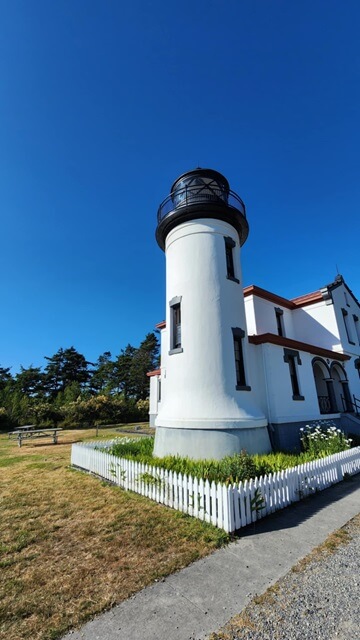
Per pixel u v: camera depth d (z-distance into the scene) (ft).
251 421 32.78
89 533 18.37
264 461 27.17
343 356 58.85
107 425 97.91
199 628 10.57
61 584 13.37
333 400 53.67
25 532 18.74
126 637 10.28
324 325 62.23
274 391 40.63
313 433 39.70
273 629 10.41
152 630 10.55
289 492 22.84
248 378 37.37
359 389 63.31
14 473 34.73
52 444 59.77
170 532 18.12
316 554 15.21
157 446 34.58
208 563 14.71
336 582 12.84
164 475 23.43
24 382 163.53
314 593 12.21
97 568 14.57
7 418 98.63
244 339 38.52
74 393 132.46
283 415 40.70
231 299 38.22
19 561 15.42
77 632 10.59
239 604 11.73
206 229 39.75
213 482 19.42
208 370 34.27
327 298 62.18
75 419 95.81
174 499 22.13
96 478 31.09
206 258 38.60
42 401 115.96
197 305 36.91
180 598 12.17
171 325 39.06
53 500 24.58
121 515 20.97
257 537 17.40
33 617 11.39
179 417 32.96
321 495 24.67
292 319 66.95
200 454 30.66
